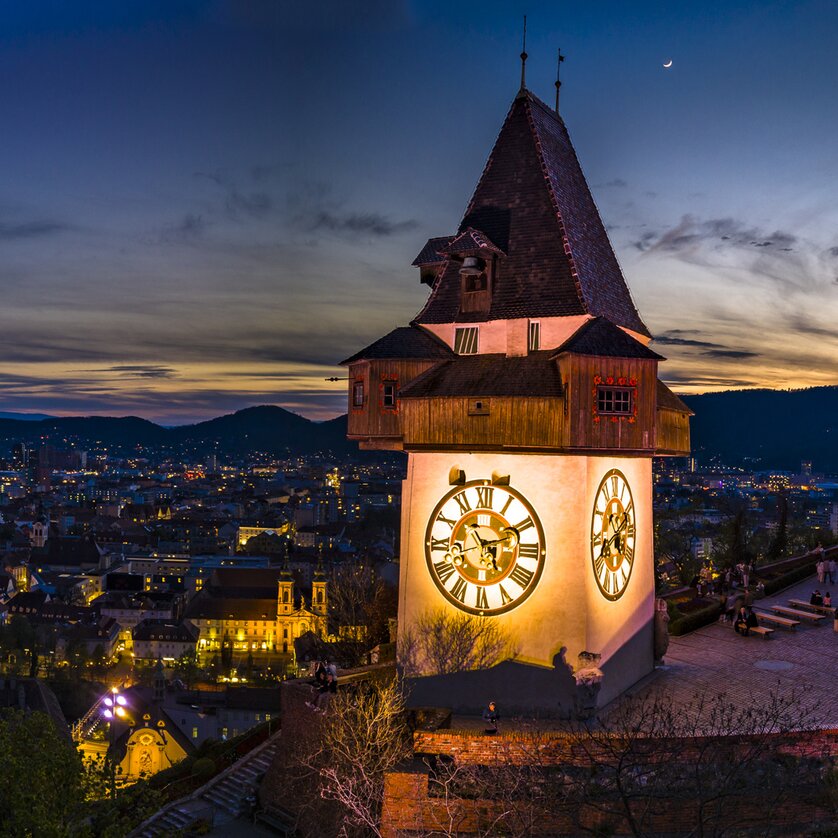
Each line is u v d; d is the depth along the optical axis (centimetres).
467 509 3953
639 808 3034
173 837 3819
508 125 4438
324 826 3731
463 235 4144
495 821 2955
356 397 4359
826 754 3188
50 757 3806
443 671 3941
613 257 4662
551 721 3688
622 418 3812
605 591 3947
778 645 4850
